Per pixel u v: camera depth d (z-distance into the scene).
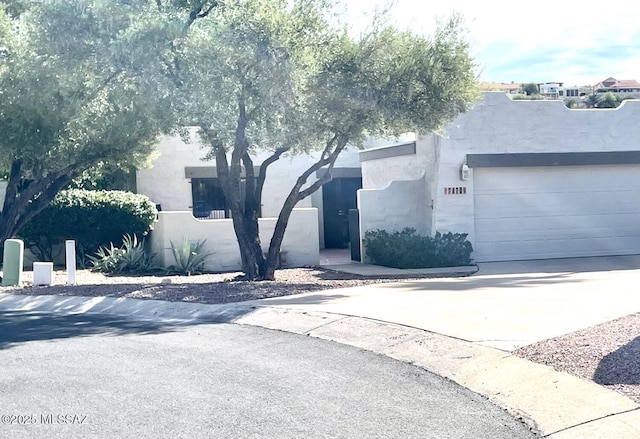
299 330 11.07
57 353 9.77
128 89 16.70
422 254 20.66
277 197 27.53
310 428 6.59
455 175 21.41
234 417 6.93
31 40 16.09
